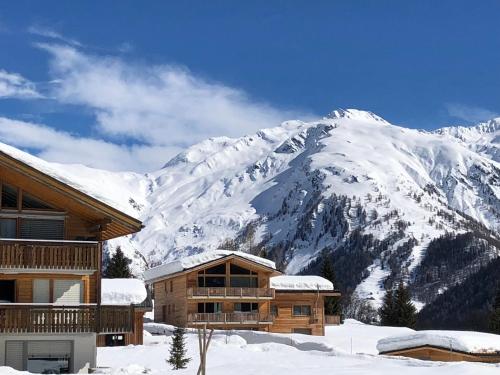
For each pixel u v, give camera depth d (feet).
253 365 112.78
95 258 119.85
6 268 115.96
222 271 275.18
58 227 122.11
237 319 269.64
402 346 164.04
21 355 115.65
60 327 116.78
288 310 283.79
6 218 120.37
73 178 120.26
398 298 392.88
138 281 202.08
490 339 159.12
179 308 275.39
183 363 130.72
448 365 112.57
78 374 112.68
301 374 98.94
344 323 335.06
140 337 189.67
